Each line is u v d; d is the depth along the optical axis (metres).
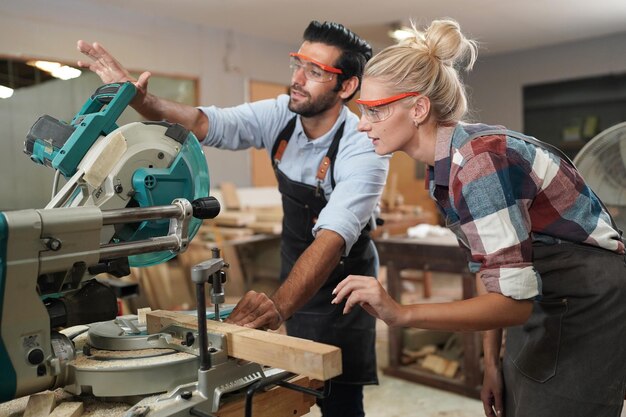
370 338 1.77
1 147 4.30
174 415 0.86
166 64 5.27
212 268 0.93
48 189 4.49
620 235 1.18
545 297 1.13
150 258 1.12
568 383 1.13
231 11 5.07
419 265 2.96
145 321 1.18
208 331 0.97
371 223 1.72
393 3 4.89
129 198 1.03
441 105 1.07
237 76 5.91
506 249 0.95
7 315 0.83
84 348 1.01
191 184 1.11
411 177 7.25
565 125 7.38
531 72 7.01
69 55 4.55
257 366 1.00
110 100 1.10
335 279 1.70
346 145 1.57
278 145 1.71
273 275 4.98
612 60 6.36
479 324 0.97
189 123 1.58
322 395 0.93
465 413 2.72
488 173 0.96
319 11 5.10
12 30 4.22
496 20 5.55
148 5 4.84
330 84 1.52
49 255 0.85
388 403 2.85
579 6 5.11
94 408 0.93
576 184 1.08
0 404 0.96
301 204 1.69
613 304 1.10
